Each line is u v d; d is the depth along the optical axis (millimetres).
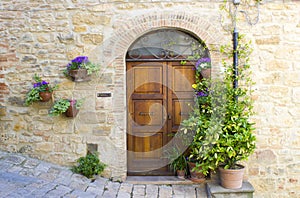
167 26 4375
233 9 4363
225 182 4172
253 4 4363
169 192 4289
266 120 4422
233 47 4340
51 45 4488
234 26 4359
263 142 4438
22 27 4492
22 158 4504
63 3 4449
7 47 4520
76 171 4492
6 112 4582
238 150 4109
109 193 4152
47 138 4566
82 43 4461
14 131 4590
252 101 4254
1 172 4059
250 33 4379
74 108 4414
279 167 4449
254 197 4480
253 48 4375
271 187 4469
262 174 4465
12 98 4562
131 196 4141
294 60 4383
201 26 4363
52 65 4496
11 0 4473
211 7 4367
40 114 4559
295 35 4375
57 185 4039
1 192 3479
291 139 4430
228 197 4109
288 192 4465
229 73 4340
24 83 4539
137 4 4391
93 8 4434
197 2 4363
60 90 4512
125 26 4414
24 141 4586
